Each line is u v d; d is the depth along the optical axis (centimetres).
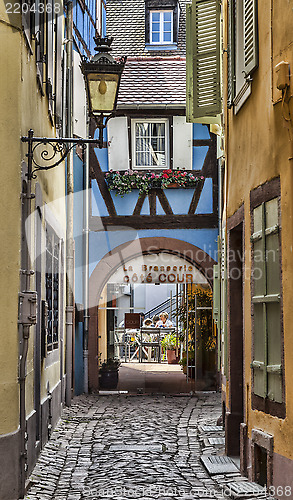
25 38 761
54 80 1170
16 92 719
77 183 1770
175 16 2050
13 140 713
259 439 722
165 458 915
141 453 949
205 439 1048
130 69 1912
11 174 709
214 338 1889
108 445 1009
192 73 1161
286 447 639
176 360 2597
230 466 844
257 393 747
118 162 1866
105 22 2100
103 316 2031
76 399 1616
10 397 694
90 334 1823
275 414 680
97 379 1809
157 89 1870
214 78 1109
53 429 1123
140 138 1873
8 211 705
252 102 800
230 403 939
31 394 830
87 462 890
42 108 978
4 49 710
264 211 730
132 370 2352
